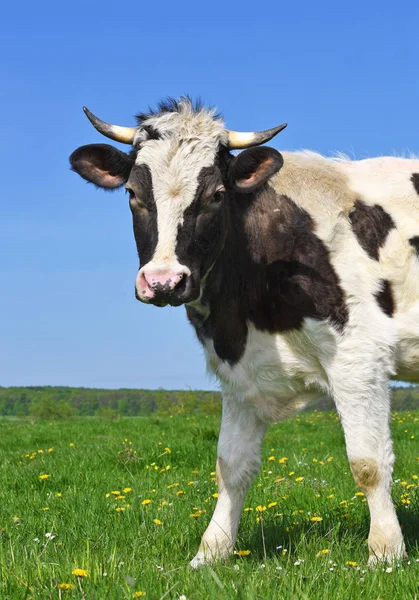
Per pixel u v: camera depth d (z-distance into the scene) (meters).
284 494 7.63
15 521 6.34
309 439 13.26
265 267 5.47
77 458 10.85
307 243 5.46
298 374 5.57
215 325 5.57
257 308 5.50
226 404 5.82
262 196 5.62
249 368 5.60
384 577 4.28
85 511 6.78
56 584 3.91
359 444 5.29
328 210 5.59
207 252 5.05
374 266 5.55
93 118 5.58
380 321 5.45
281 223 5.54
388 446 5.33
